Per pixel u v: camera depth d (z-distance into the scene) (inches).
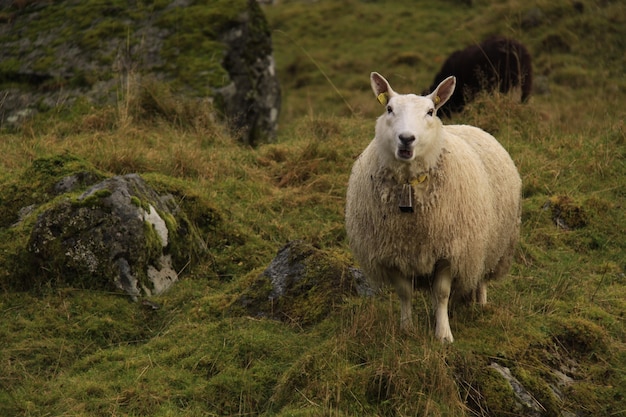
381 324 259.8
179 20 610.2
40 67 592.7
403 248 253.8
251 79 586.9
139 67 578.9
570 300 315.0
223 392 253.6
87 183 350.9
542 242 371.2
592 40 819.4
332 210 397.1
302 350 268.4
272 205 397.7
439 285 259.4
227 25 600.7
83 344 290.2
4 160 421.1
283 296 295.9
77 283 314.5
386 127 251.6
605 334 288.2
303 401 238.7
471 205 256.5
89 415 243.3
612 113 607.8
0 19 659.4
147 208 329.7
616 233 378.9
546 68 778.8
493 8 923.4
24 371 270.7
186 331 290.4
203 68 569.9
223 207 381.4
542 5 876.6
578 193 415.8
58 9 657.0
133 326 302.8
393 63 864.9
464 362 248.5
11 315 301.0
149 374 263.0
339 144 466.0
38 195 351.3
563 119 597.3
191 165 419.5
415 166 250.1
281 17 1042.7
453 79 262.4
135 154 413.1
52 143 452.4
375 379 240.7
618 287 332.8
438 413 230.1
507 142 463.8
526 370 256.2
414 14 990.4
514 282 331.6
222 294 317.1
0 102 567.2
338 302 287.4
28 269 316.2
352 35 971.3
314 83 857.5
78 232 319.3
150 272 323.6
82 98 542.0
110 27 613.6
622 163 438.3
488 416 240.1
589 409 253.6
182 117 511.8
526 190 418.6
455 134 286.4
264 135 586.9
